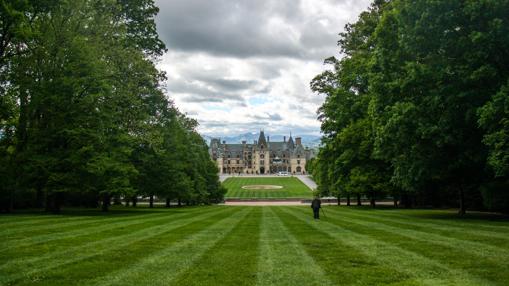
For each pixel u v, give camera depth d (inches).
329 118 1851.6
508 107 732.7
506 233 650.2
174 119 1765.5
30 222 845.8
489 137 772.0
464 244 532.4
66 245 533.0
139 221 933.2
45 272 377.4
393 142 1079.6
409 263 414.6
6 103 1087.6
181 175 1945.1
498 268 389.1
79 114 1205.1
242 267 402.9
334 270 388.2
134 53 1387.8
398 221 909.2
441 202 1779.0
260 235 653.9
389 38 1095.6
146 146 1528.1
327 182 2247.8
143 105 1501.0
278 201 3221.0
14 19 894.4
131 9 1485.0
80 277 360.8
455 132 922.1
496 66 885.2
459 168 1061.8
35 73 1190.9
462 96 868.0
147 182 1711.4
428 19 916.0
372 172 1622.8
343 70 1688.0
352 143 1646.2
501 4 818.8
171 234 665.0
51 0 1047.0
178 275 370.3
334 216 1109.1
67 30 1208.2
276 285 336.5
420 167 1039.6
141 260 436.5
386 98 1115.9
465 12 857.5
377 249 500.7
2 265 406.3
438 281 343.9
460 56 925.2
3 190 1218.6
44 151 1199.6
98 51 1268.5
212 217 1103.0
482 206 1449.3
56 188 1152.2
